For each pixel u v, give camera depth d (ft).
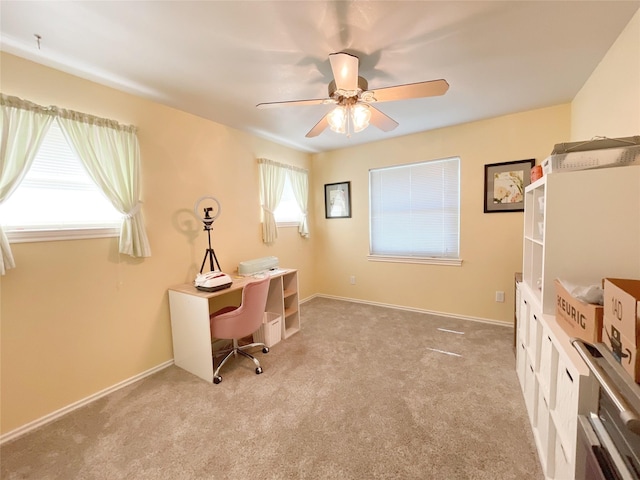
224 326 7.49
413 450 4.87
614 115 5.65
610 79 5.82
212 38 5.19
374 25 4.95
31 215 5.80
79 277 6.36
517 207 9.68
